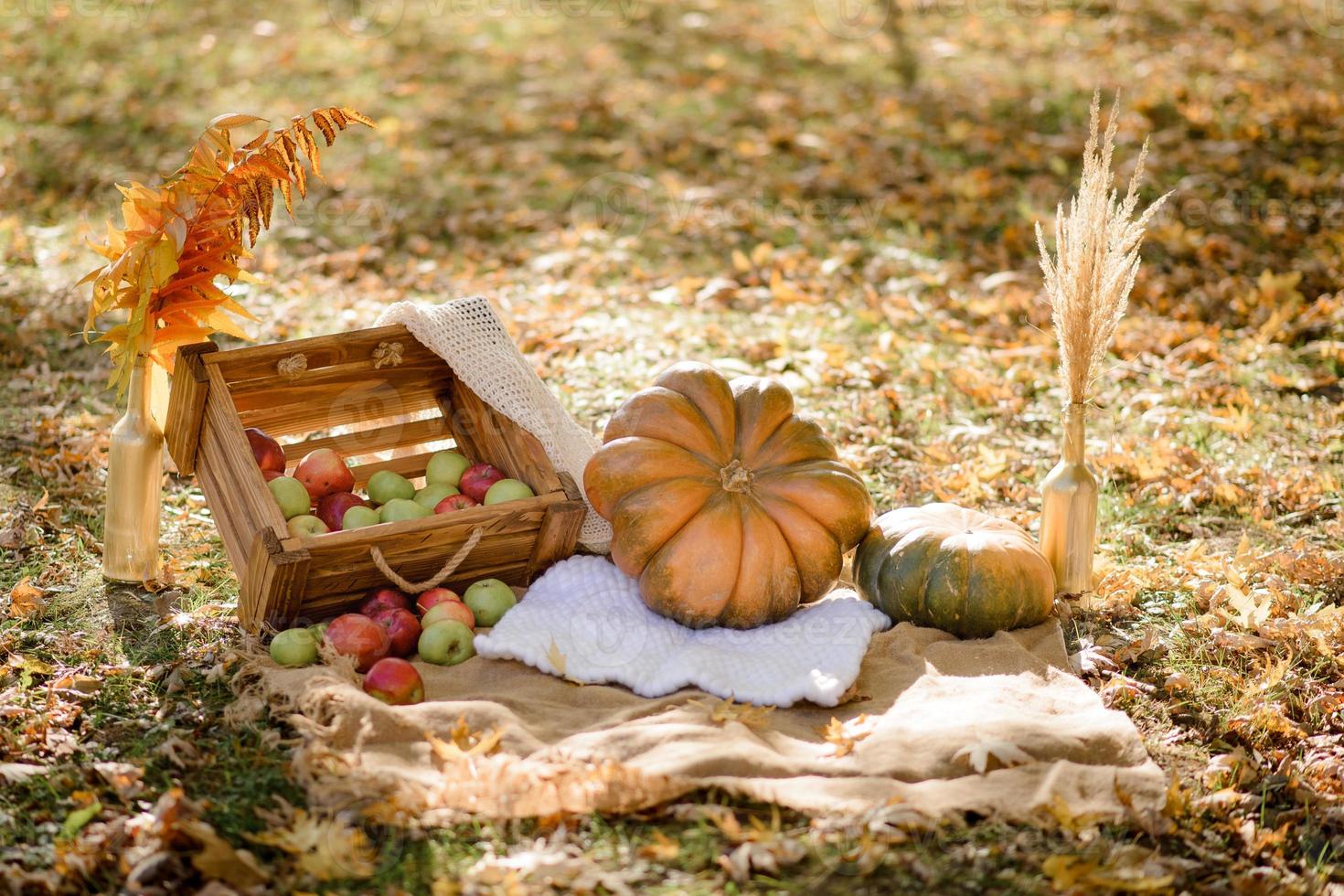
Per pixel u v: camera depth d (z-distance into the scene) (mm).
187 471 4414
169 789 3324
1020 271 7887
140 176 9281
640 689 3756
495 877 2947
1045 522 4391
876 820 3125
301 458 4617
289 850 3014
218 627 4074
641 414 4102
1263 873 3107
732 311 7371
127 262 4031
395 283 7758
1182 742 3699
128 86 10836
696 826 3148
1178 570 4629
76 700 3707
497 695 3656
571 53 11977
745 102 10789
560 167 9625
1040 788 3256
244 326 6867
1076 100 10320
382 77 11328
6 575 4414
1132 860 3062
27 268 7621
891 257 8039
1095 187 4133
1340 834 3352
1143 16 12109
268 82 11133
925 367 6488
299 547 3799
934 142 9797
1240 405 6137
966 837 3129
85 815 3184
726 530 3949
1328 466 5516
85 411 5777
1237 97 10062
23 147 9586
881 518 4344
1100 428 5965
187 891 2934
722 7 13148
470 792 3164
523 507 4090
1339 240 7926
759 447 4148
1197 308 7156
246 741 3504
